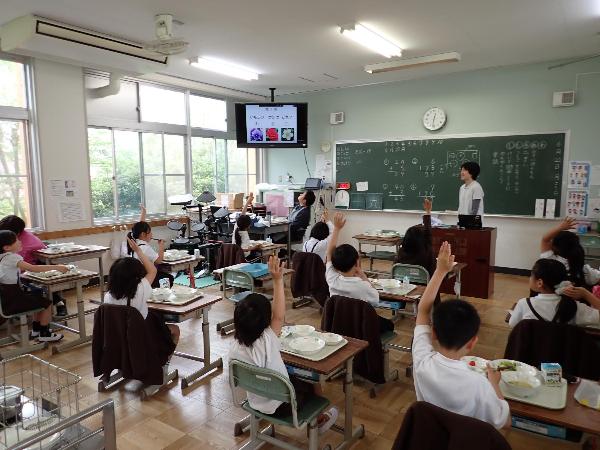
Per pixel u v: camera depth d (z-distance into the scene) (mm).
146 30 4434
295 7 3871
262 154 8734
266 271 3850
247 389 1970
